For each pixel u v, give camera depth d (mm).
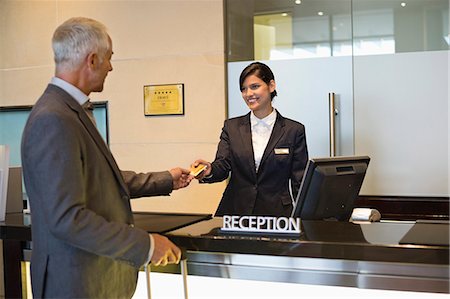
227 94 4137
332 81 3789
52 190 1596
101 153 1785
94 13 4492
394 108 3672
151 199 4379
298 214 2141
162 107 4293
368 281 1746
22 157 1684
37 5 4680
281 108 3908
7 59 4809
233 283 1953
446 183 3572
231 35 4137
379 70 3699
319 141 3816
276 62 3924
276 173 3012
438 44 3623
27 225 2080
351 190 2229
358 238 1751
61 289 1730
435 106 3586
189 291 2037
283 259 1836
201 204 4227
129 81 4398
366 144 3730
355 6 3781
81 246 1644
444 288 1674
